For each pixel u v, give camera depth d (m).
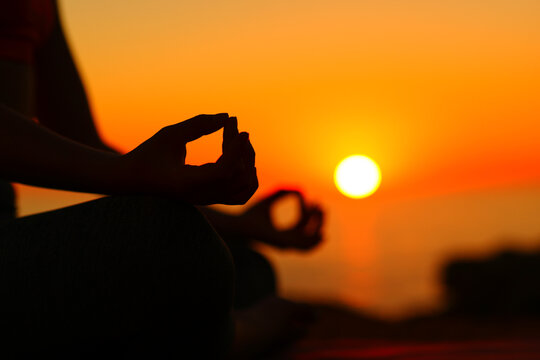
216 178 1.36
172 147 1.38
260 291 2.26
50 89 2.26
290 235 2.16
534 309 13.55
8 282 1.40
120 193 1.41
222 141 1.37
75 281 1.40
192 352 1.46
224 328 1.49
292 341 1.92
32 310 1.40
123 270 1.40
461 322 5.56
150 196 1.41
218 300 1.43
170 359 1.45
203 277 1.41
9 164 1.38
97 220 1.41
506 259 14.95
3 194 1.67
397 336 4.57
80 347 1.41
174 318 1.41
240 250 2.29
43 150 1.38
